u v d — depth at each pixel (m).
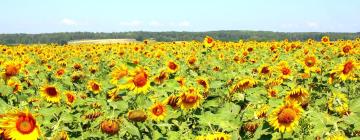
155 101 7.95
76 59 25.16
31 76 14.19
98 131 6.43
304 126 5.47
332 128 5.69
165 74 10.03
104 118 6.57
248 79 9.12
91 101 8.95
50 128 6.57
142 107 7.48
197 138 5.74
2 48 32.28
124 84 7.86
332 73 10.23
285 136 5.37
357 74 11.04
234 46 29.41
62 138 6.03
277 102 6.95
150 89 8.75
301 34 76.75
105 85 11.23
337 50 21.53
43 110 7.06
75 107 9.03
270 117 5.35
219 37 80.88
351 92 10.11
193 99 7.46
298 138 5.43
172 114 7.39
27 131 5.11
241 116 6.77
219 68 15.23
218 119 6.16
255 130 5.79
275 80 10.52
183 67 14.91
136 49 27.17
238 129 5.93
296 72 12.62
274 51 23.83
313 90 10.46
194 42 32.09
